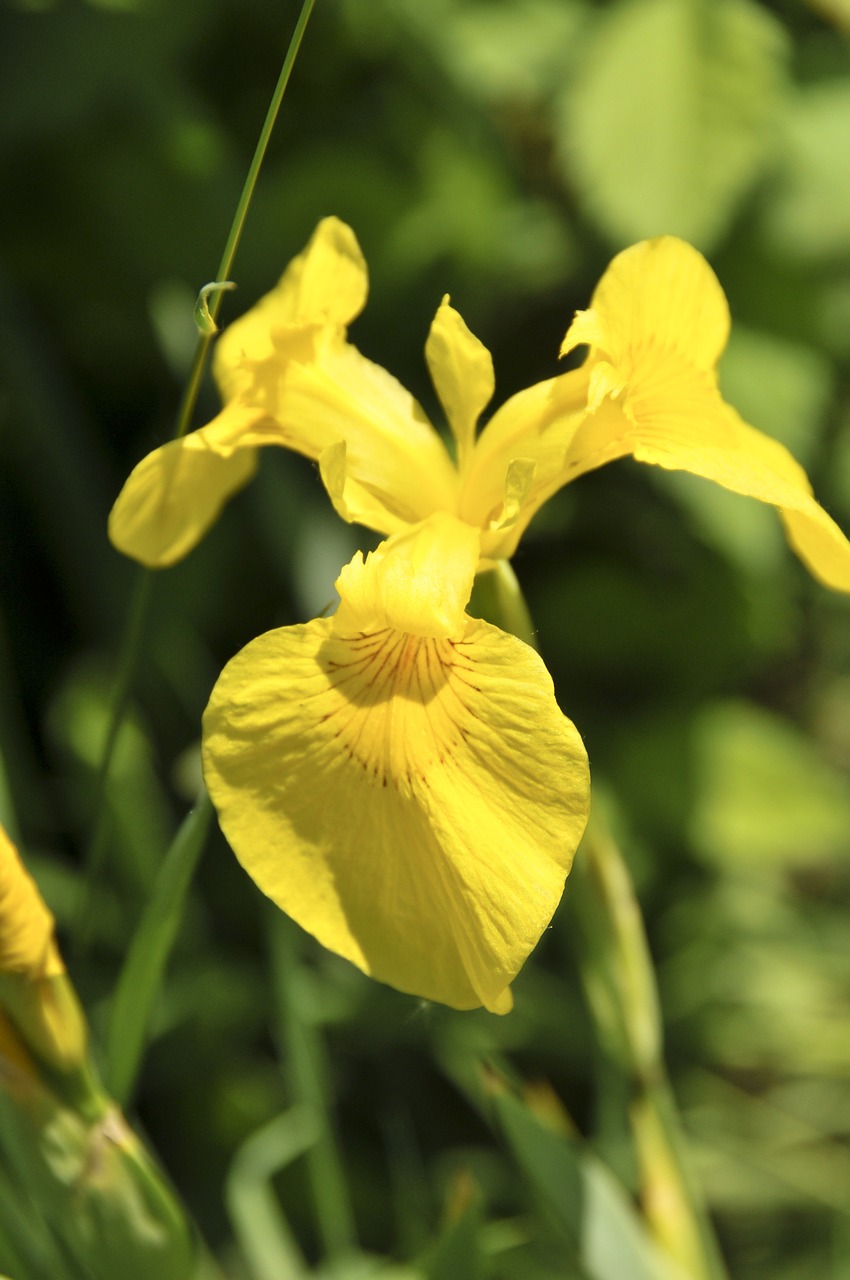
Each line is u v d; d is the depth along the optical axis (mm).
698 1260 461
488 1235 527
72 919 588
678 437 433
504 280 710
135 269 672
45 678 690
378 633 417
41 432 614
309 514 614
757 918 704
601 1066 541
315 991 593
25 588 706
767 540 638
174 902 434
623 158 614
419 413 449
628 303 438
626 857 669
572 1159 445
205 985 609
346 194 672
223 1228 612
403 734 410
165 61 648
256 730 409
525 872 401
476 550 426
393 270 687
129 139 656
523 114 701
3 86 625
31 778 632
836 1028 686
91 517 620
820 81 717
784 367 670
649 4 631
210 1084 640
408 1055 687
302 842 407
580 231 699
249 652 412
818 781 688
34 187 667
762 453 440
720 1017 687
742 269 687
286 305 459
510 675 409
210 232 661
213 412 619
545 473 435
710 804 678
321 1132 494
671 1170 461
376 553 420
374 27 695
